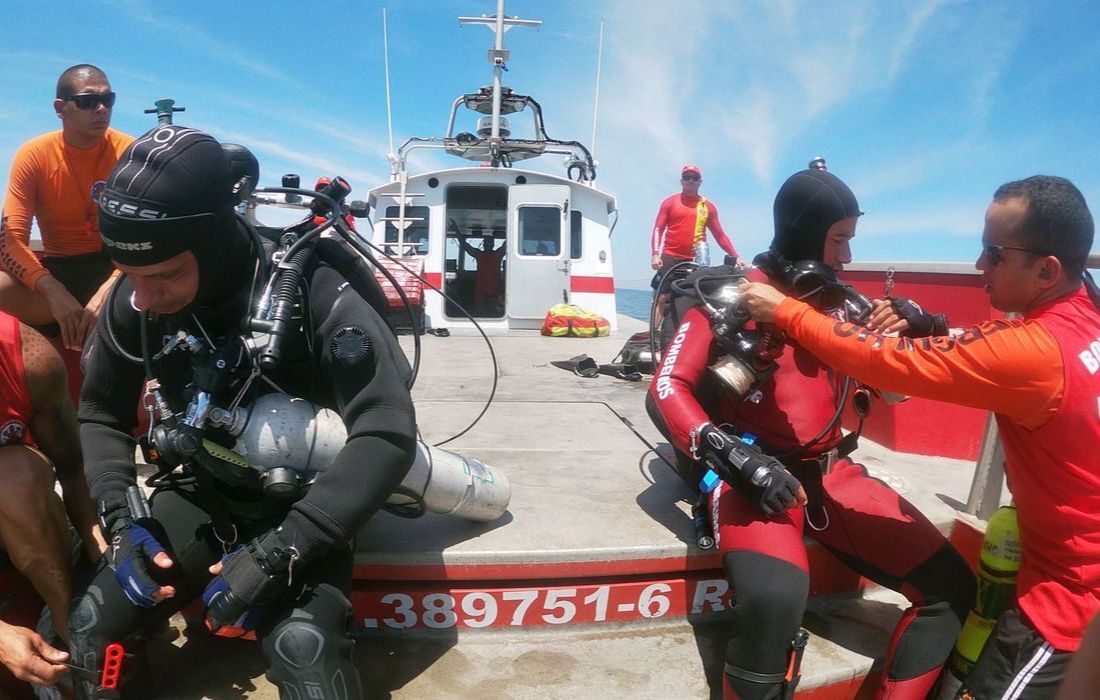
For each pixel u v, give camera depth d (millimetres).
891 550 2076
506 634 2307
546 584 2311
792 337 1944
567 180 8148
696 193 6867
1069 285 1715
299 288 1677
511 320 8203
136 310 1744
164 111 2016
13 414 1780
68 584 1801
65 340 2771
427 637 2289
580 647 2271
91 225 3109
